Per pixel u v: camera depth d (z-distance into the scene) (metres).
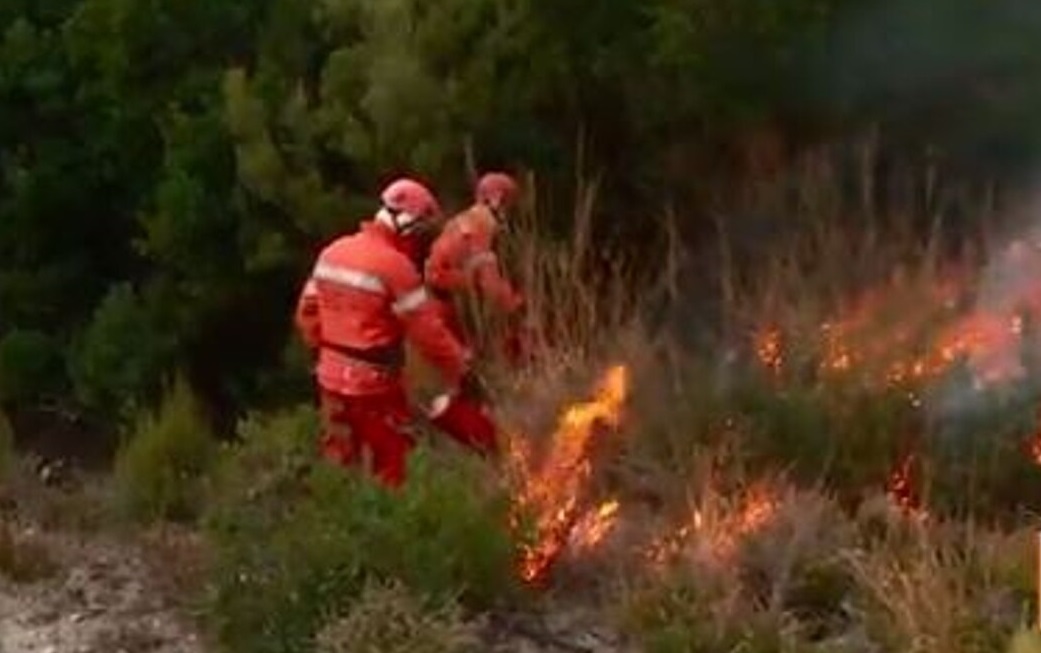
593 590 18.31
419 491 17.59
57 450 28.45
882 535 18.58
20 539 19.80
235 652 17.05
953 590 17.22
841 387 20.27
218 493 19.69
